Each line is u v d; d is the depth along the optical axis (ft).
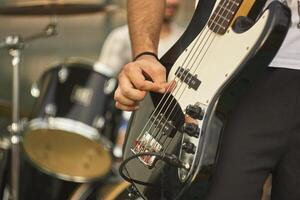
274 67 6.58
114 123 14.34
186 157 6.47
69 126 14.11
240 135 6.59
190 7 18.94
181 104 6.68
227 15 6.53
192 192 6.48
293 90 6.57
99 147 14.38
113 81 14.32
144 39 7.37
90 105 14.24
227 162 6.58
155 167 6.77
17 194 13.96
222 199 6.57
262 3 6.43
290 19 6.13
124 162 6.81
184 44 6.90
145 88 6.82
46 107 14.26
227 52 6.41
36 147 14.94
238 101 6.54
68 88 14.33
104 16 20.52
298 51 6.56
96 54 21.39
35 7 14.61
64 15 15.03
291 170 6.68
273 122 6.57
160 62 7.05
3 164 14.29
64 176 15.31
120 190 9.90
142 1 7.54
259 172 6.61
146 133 6.95
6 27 20.36
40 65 20.26
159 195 6.75
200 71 6.63
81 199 14.11
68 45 20.63
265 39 6.06
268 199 7.57
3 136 15.08
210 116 6.40
